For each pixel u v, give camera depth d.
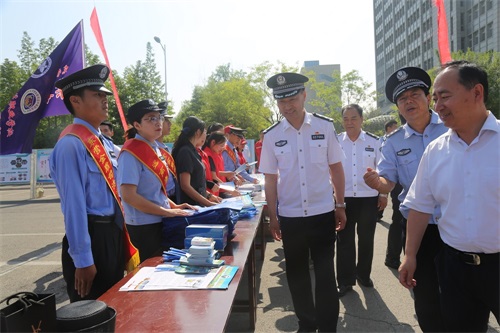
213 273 1.95
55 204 11.48
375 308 3.41
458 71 1.72
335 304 2.71
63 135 2.12
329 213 2.80
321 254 2.78
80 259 1.96
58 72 4.31
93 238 2.12
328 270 2.74
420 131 2.60
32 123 4.22
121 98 22.81
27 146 4.21
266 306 3.56
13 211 10.14
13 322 1.16
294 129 2.80
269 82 2.77
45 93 4.25
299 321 2.88
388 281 4.07
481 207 1.71
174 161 3.43
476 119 1.74
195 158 3.47
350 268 3.78
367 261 3.89
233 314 3.41
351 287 3.80
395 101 2.66
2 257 5.52
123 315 1.52
